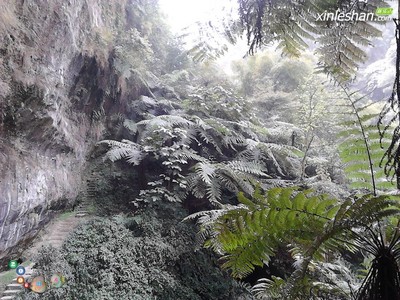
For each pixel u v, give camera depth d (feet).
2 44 11.05
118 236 15.66
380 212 3.40
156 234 16.30
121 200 19.77
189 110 22.66
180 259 15.84
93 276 13.37
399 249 3.46
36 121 13.26
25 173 12.71
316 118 17.49
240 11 4.65
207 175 16.22
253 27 4.71
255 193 4.17
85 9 17.37
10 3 11.57
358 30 4.23
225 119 22.76
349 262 10.70
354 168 5.81
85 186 20.15
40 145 14.61
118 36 21.39
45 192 14.52
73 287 12.57
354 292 4.85
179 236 16.63
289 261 15.35
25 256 13.88
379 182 5.36
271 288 6.05
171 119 19.33
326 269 6.43
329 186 14.07
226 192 19.69
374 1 3.97
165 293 14.08
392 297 3.18
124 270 14.01
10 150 12.06
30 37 12.50
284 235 4.00
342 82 5.03
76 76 17.37
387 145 5.19
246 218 3.87
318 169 18.12
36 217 14.21
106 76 19.88
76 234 15.66
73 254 14.10
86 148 20.57
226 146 20.44
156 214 17.43
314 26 4.42
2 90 11.07
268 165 20.97
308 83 18.57
